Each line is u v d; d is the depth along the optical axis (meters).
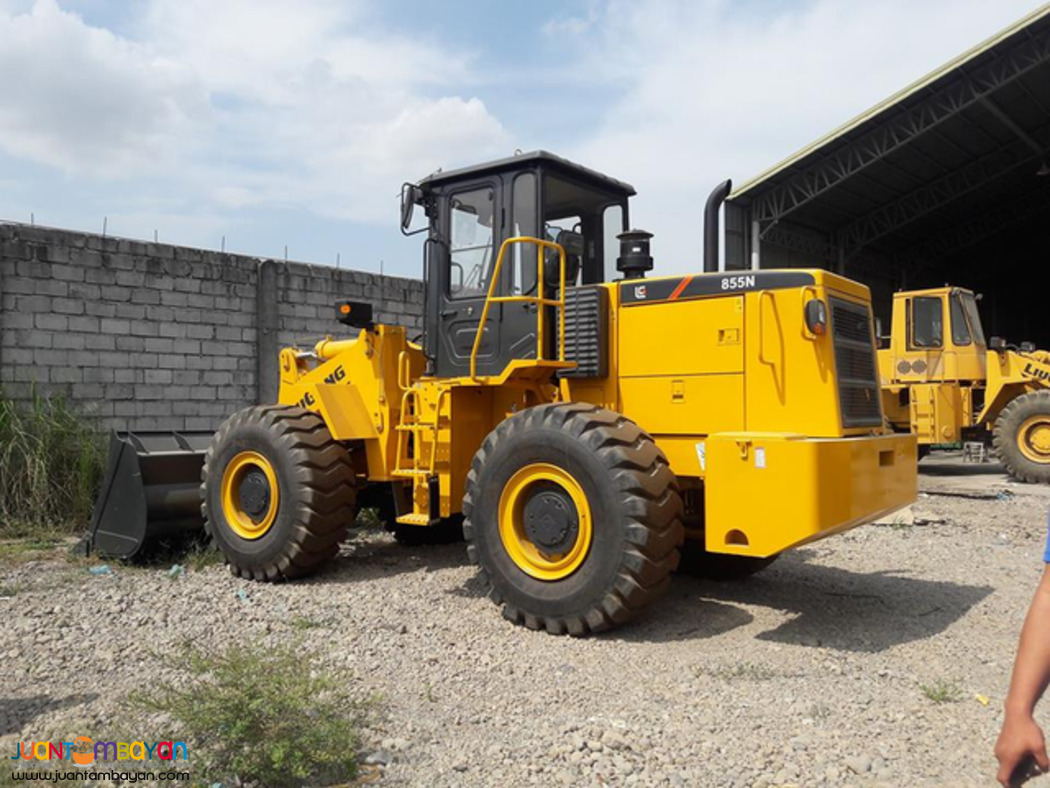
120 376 9.12
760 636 4.90
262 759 3.04
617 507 4.71
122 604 5.48
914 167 19.84
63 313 8.70
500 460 5.14
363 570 6.60
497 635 4.89
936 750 3.35
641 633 4.93
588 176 6.15
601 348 5.56
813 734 3.48
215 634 4.87
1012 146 19.83
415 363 6.66
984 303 30.38
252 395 10.27
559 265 5.73
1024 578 6.35
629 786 3.05
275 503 6.18
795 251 21.41
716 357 5.25
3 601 5.52
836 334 5.07
